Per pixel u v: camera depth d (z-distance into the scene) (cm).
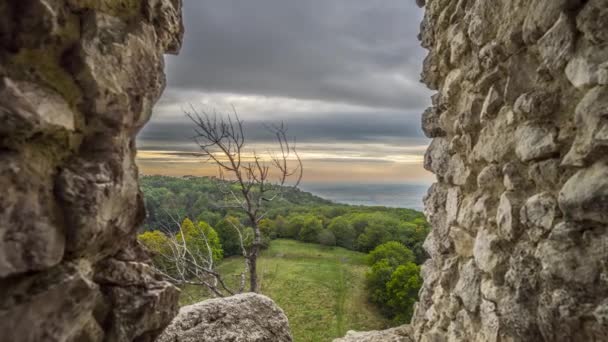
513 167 173
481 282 198
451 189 252
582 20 132
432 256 287
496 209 191
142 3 100
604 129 122
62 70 81
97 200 83
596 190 124
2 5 72
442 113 261
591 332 127
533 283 155
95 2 86
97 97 86
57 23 77
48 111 75
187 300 566
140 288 106
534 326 154
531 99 158
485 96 201
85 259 87
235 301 205
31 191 72
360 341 316
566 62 140
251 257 531
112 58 89
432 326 264
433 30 278
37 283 74
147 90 102
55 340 77
